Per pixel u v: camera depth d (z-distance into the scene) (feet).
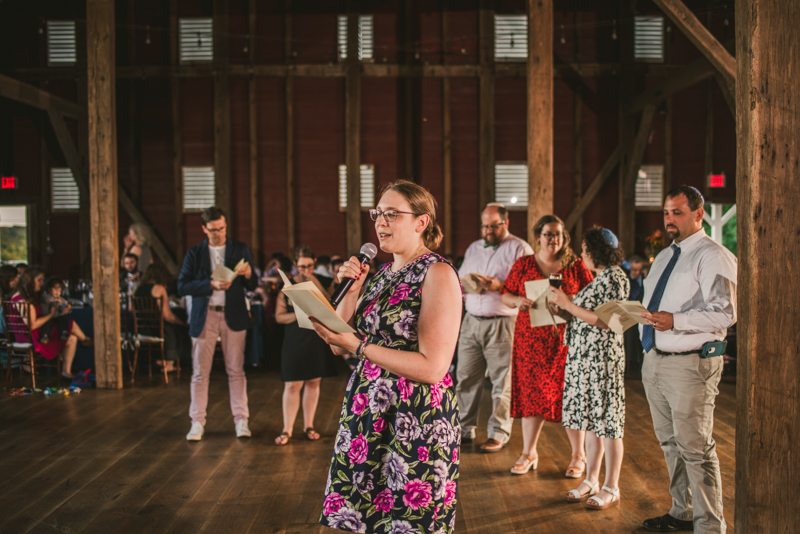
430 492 5.26
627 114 30.45
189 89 30.68
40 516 9.32
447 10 30.66
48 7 30.60
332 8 30.55
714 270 7.68
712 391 7.91
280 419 14.90
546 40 17.48
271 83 30.73
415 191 5.64
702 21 30.68
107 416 15.16
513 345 11.26
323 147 30.91
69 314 19.66
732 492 10.09
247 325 13.35
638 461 11.87
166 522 9.10
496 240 12.80
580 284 10.87
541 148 17.40
